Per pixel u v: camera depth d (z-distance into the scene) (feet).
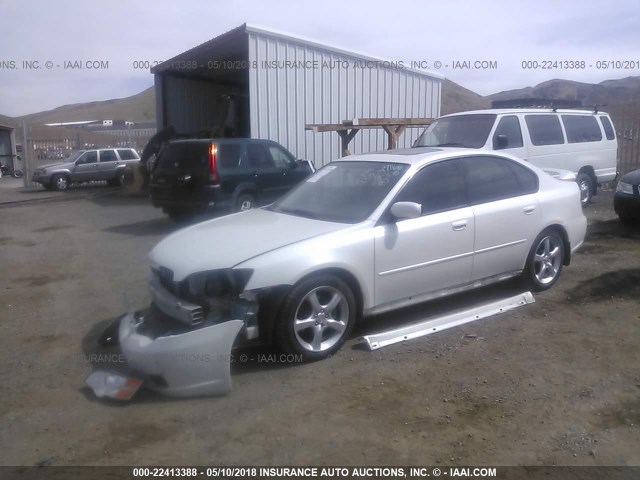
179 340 12.95
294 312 14.40
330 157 47.47
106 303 20.52
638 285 20.58
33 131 131.13
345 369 14.57
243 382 14.03
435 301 19.36
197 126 59.98
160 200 35.09
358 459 10.95
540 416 12.24
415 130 55.36
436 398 13.07
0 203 53.26
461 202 17.62
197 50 46.57
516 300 18.81
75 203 51.70
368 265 15.51
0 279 24.16
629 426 11.79
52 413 12.83
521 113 33.35
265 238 15.19
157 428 12.14
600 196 43.93
